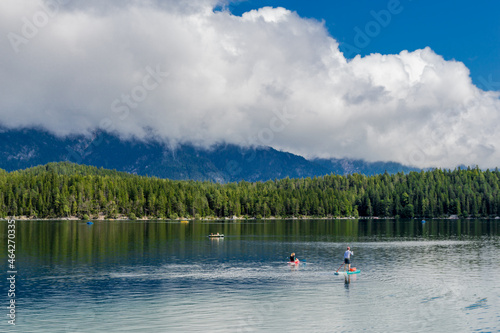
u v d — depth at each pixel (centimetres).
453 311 4209
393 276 6031
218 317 4016
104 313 4122
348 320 3928
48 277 5847
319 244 11000
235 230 17500
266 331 3625
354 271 6269
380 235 14638
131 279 5750
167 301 4566
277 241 11888
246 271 6438
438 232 16300
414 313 4147
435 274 6194
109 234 14275
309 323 3853
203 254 8562
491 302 4544
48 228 17788
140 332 3603
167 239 12338
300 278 5878
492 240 12319
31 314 4081
